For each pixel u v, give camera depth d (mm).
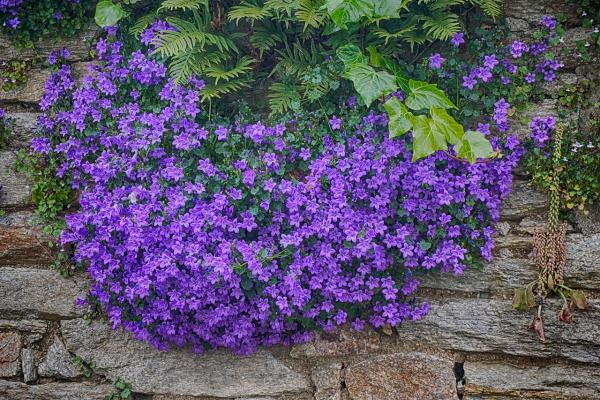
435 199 1718
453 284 1773
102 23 1773
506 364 1759
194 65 1767
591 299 1725
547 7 1771
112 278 1774
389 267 1746
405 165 1714
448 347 1771
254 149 1761
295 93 1788
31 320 1866
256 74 1839
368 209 1730
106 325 1850
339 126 1735
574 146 1720
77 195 1856
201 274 1726
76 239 1771
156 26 1786
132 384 1845
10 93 1884
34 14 1866
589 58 1750
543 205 1756
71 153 1820
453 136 1655
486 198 1718
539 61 1758
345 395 1787
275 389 1804
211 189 1735
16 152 1875
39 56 1879
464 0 1756
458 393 1766
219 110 1829
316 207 1706
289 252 1714
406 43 1807
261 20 1820
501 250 1762
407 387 1773
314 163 1720
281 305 1695
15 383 1865
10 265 1871
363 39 1784
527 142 1748
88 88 1807
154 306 1754
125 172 1760
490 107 1762
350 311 1771
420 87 1684
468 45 1781
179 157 1765
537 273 1746
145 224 1712
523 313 1746
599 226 1729
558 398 1735
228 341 1755
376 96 1652
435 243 1728
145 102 1803
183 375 1829
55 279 1859
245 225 1710
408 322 1783
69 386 1857
